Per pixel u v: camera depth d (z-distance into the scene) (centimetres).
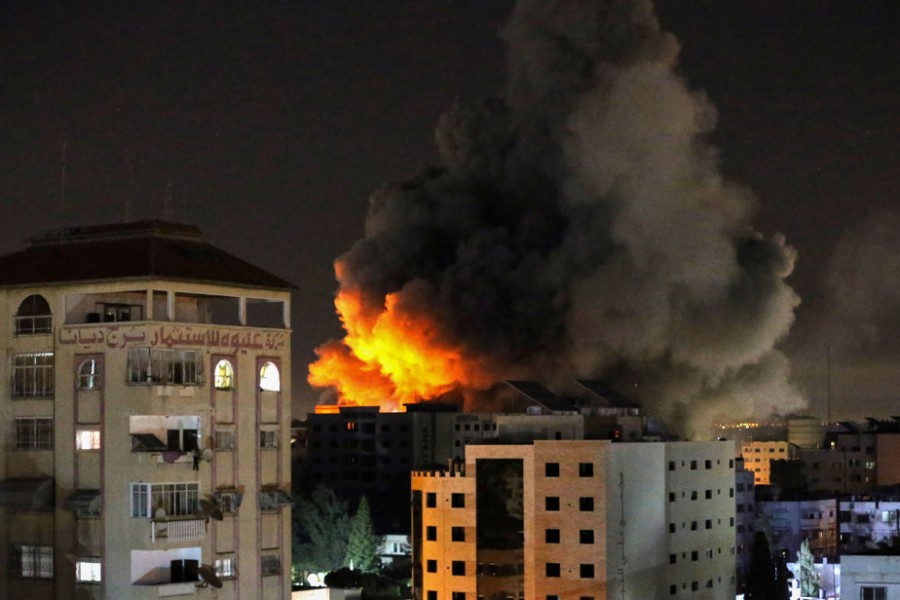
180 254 10500
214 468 10225
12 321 10394
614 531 14962
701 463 16712
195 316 10688
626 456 15262
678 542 16162
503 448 15425
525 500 15275
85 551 9988
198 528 10012
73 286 10156
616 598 14912
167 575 10038
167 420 10238
